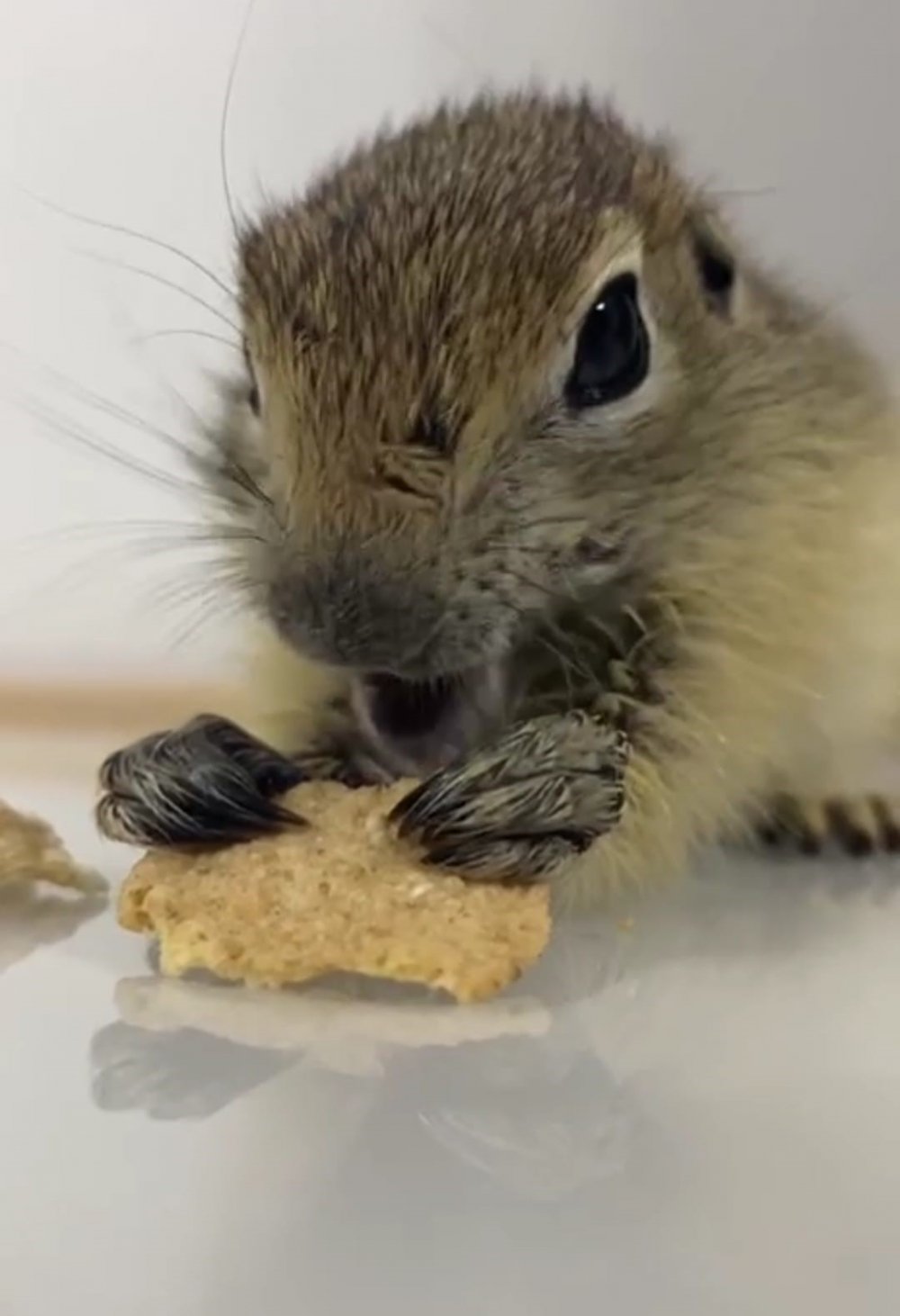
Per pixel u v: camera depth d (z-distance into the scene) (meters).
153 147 0.31
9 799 0.27
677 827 0.23
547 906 0.21
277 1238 0.17
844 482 0.23
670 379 0.22
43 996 0.20
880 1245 0.17
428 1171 0.17
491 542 0.21
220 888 0.21
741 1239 0.17
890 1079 0.19
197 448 0.30
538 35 0.30
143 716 0.32
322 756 0.23
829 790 0.25
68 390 0.32
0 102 0.31
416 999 0.20
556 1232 0.17
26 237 0.32
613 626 0.22
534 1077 0.19
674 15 0.30
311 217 0.22
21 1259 0.16
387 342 0.21
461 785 0.20
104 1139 0.18
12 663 0.32
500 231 0.21
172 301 0.32
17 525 0.32
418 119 0.27
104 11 0.31
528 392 0.21
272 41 0.31
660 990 0.21
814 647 0.23
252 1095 0.18
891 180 0.30
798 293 0.25
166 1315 0.16
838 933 0.22
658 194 0.23
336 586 0.20
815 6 0.30
